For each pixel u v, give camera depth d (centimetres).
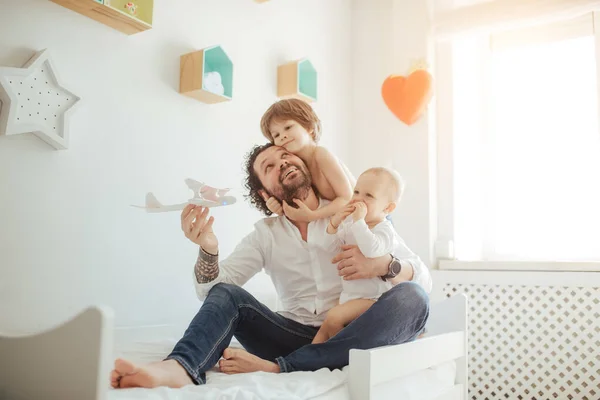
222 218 189
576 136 242
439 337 139
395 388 115
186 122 178
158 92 170
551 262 211
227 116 194
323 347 114
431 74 232
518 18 225
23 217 133
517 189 254
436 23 244
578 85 243
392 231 136
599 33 235
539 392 212
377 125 258
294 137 147
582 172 240
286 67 216
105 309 72
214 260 128
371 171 140
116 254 154
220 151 190
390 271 131
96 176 150
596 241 234
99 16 150
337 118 255
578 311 205
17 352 80
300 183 143
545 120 250
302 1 236
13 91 130
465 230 250
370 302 130
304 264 142
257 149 152
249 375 101
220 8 194
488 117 264
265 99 211
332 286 139
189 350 102
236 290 123
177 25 178
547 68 251
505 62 262
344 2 267
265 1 208
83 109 148
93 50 152
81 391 71
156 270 165
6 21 132
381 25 263
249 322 125
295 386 94
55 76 138
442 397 138
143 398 78
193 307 177
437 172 244
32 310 134
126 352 124
